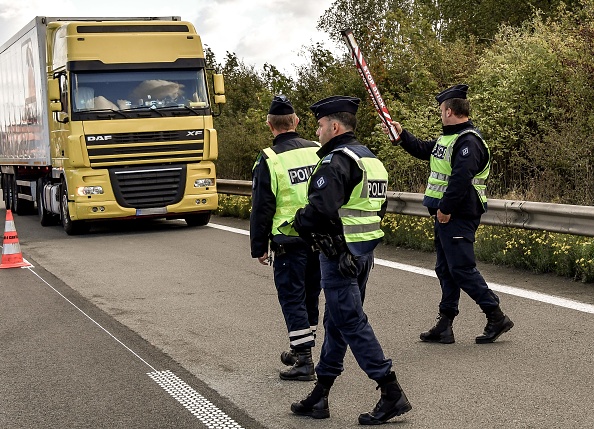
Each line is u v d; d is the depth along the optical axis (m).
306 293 5.98
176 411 5.11
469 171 6.14
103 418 5.03
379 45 18.16
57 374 6.01
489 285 8.36
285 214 5.67
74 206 14.09
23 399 5.46
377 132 15.15
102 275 10.22
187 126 14.45
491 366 5.76
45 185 16.48
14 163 19.00
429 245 10.80
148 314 7.90
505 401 5.02
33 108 16.58
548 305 7.43
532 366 5.71
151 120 14.21
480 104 14.65
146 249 12.46
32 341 7.01
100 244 13.30
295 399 5.29
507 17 23.16
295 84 20.25
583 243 8.72
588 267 8.27
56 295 9.01
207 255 11.56
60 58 14.58
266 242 5.70
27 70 16.95
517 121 14.32
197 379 5.77
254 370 5.96
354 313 4.66
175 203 14.52
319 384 4.90
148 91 14.28
